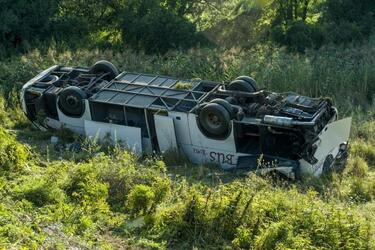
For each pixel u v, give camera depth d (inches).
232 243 523.8
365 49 1222.9
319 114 709.9
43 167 684.1
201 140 738.2
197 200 556.4
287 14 1736.0
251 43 1605.6
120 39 1546.5
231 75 1057.5
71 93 794.8
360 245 515.8
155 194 585.3
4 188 583.8
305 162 700.0
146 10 1585.9
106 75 854.5
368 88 1067.3
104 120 794.2
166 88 781.9
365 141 850.1
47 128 844.0
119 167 635.5
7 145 661.3
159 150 765.3
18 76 1019.9
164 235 537.0
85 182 607.5
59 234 507.2
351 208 597.6
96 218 557.0
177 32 1472.7
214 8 1876.2
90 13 1636.3
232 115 712.4
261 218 549.0
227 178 705.6
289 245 505.0
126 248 514.3
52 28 1395.2
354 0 1599.4
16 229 484.1
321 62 1122.0
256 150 729.0
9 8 1331.2
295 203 570.9
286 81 1040.2
